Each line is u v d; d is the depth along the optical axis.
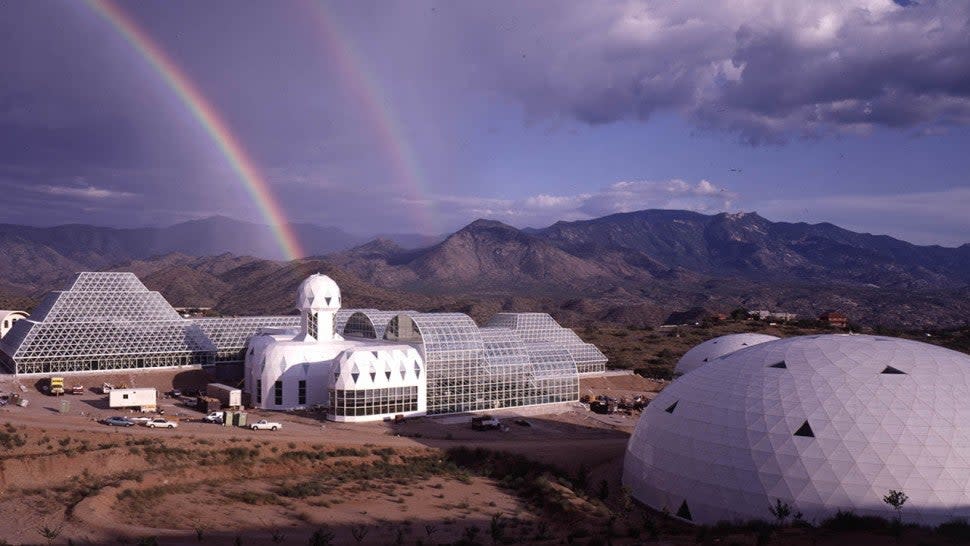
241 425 112.00
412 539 71.44
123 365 151.62
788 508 69.56
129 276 157.38
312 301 141.00
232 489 84.31
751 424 78.88
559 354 152.38
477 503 86.44
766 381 84.12
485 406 139.50
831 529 64.94
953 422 74.44
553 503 85.44
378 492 88.06
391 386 127.06
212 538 66.06
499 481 97.69
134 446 91.62
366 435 112.31
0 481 79.38
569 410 146.62
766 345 95.75
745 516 73.50
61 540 62.38
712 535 67.25
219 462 92.19
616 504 87.56
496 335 146.12
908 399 77.12
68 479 82.62
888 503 68.50
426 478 96.00
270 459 95.81
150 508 74.19
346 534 71.69
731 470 76.56
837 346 89.31
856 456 72.12
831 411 77.00
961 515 67.62
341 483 90.81
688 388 90.38
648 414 93.12
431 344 133.62
